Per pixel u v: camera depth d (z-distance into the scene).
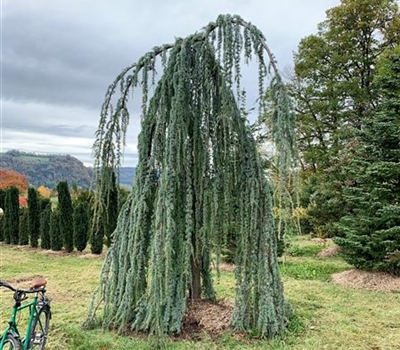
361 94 15.63
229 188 3.63
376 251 6.56
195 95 3.73
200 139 3.71
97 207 4.18
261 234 3.64
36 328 3.32
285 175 3.37
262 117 3.51
